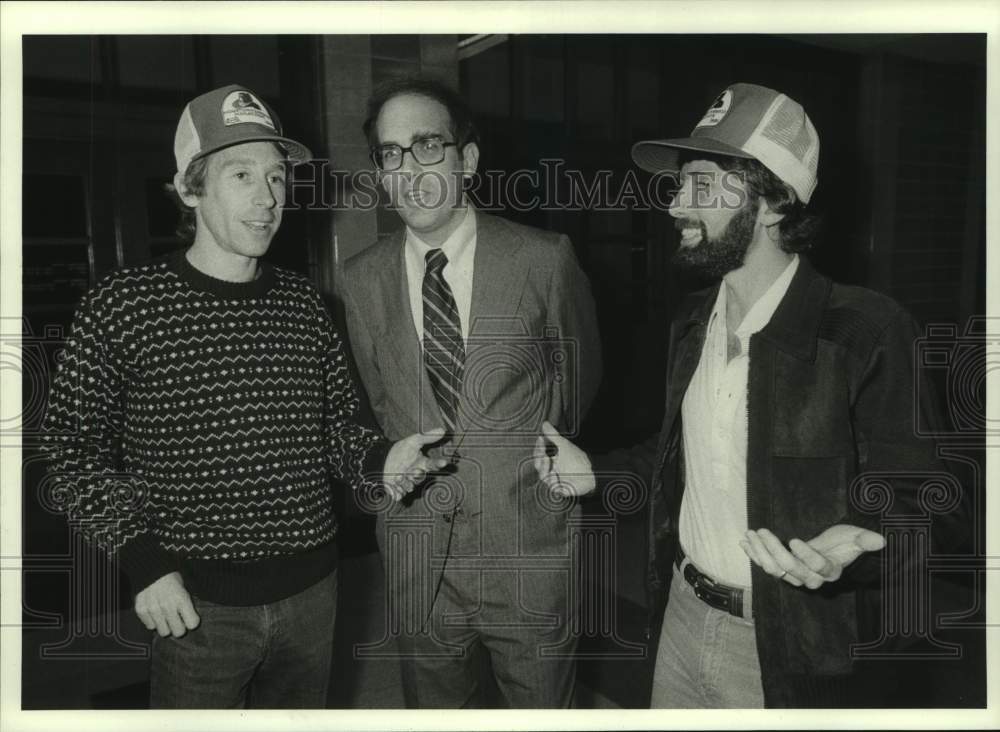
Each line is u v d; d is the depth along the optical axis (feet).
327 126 6.82
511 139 8.15
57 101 6.59
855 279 10.03
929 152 10.02
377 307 4.81
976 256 10.11
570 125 8.34
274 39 6.90
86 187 6.73
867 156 9.86
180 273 3.97
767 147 3.86
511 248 4.79
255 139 3.98
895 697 5.25
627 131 8.70
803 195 3.95
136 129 6.84
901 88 9.73
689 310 4.32
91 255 6.77
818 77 9.67
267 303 4.07
